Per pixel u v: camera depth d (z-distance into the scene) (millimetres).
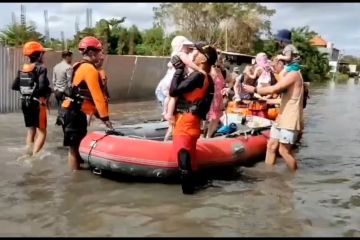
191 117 5137
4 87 11539
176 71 5148
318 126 11523
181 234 3998
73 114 5801
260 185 5609
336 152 7891
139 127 6891
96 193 5086
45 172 5863
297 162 6945
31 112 6496
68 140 5859
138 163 5402
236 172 6207
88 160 5680
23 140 7840
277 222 4359
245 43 41875
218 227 4184
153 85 18625
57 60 13031
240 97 9023
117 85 16562
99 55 5844
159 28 41656
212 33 41469
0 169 5926
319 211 4711
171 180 5570
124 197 4973
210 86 5242
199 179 5844
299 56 6199
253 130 6992
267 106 8820
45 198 4859
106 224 4184
